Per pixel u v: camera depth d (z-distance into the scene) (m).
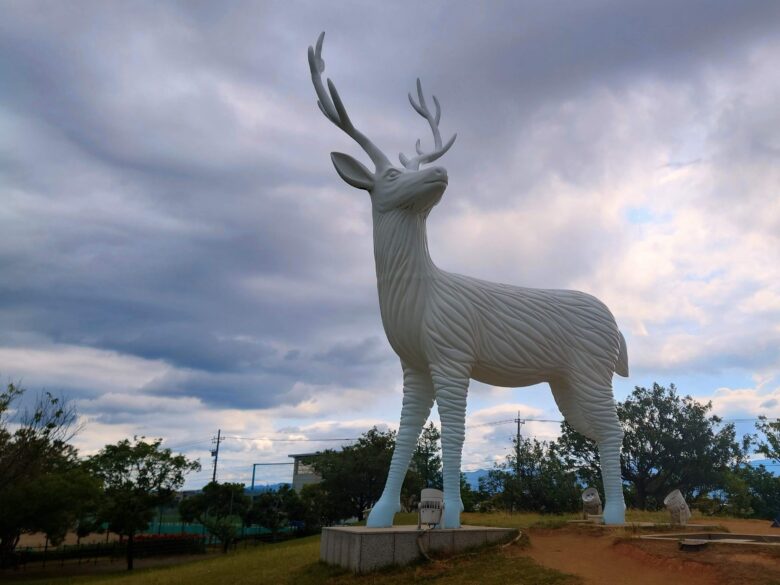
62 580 17.52
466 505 25.05
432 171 7.77
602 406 8.73
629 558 6.57
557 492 23.33
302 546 11.03
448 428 7.70
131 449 23.45
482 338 8.15
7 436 20.62
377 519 7.78
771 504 27.19
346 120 8.45
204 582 8.42
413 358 8.21
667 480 24.47
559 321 8.64
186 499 31.02
